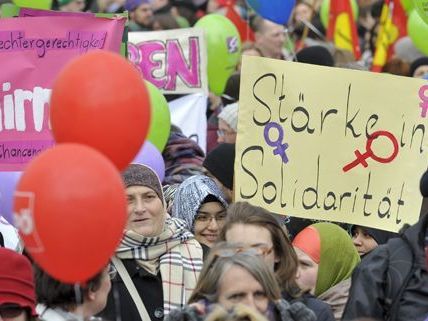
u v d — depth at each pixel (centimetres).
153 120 1689
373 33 2727
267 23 2306
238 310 914
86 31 1311
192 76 2006
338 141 1387
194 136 1984
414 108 1391
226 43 2183
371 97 1389
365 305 1201
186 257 1279
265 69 1376
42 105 1309
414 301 1198
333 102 1385
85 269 861
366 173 1387
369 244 1449
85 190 840
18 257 1023
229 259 1029
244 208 1156
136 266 1261
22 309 1022
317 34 2475
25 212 841
